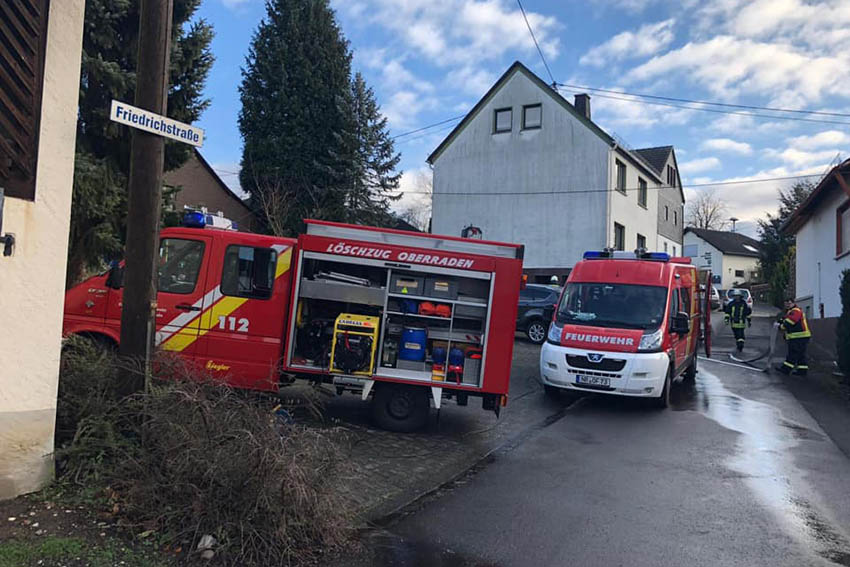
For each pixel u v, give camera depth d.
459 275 7.72
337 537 4.52
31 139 4.62
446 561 4.41
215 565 4.02
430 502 5.66
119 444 4.82
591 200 30.47
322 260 7.70
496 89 32.91
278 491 4.31
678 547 4.75
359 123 30.67
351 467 5.43
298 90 30.00
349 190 30.06
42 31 4.68
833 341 17.09
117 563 3.86
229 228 8.58
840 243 18.23
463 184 33.66
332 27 30.80
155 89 5.27
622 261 11.66
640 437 8.31
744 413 9.91
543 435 8.38
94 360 5.74
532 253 31.72
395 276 7.79
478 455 7.30
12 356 4.52
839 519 5.43
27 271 4.58
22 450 4.57
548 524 5.18
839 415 9.82
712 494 6.02
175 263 7.85
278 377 7.74
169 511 4.29
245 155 30.33
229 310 7.73
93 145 12.52
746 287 55.62
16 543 3.92
